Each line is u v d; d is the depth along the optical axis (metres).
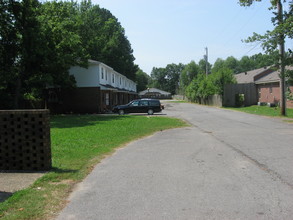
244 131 14.10
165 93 119.12
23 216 4.20
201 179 6.03
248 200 4.77
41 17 23.80
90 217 4.21
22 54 21.80
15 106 23.45
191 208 4.47
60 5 27.45
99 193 5.26
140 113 29.92
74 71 32.28
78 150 9.36
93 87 32.16
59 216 4.25
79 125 17.55
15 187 5.59
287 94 20.52
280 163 7.32
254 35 19.30
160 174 6.48
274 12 19.27
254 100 41.16
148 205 4.63
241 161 7.63
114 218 4.16
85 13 49.09
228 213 4.26
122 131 14.33
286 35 18.44
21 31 21.86
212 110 33.22
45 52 22.67
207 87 46.31
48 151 6.93
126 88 53.31
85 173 6.63
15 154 6.93
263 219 4.04
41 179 6.08
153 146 10.27
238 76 56.34
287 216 4.12
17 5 21.91
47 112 6.92
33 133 6.89
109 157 8.47
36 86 24.88
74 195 5.17
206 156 8.36
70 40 25.77
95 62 31.61
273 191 5.20
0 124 6.93
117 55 54.38
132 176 6.35
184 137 12.41
